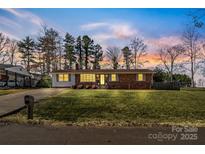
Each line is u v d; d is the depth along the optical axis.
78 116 10.51
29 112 9.80
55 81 35.16
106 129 7.77
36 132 7.32
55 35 56.75
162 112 11.55
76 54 63.44
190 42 45.16
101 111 11.75
